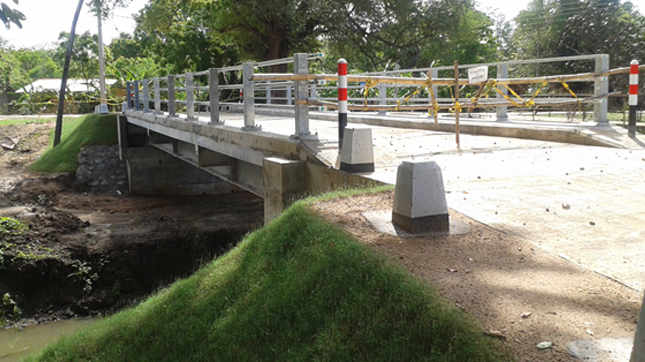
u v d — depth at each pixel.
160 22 33.91
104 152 27.22
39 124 34.72
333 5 29.59
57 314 14.21
